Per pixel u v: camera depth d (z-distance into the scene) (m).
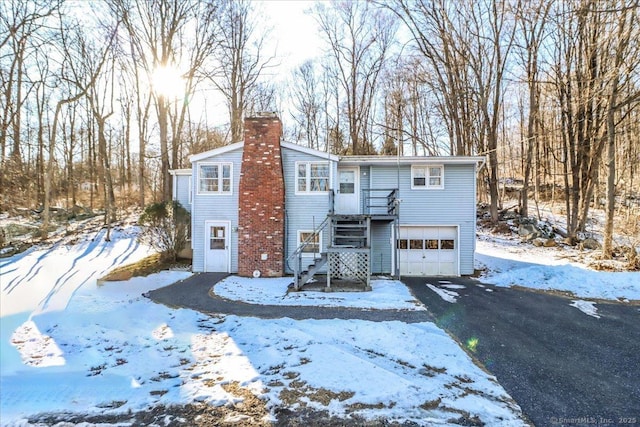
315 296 10.14
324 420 3.92
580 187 19.67
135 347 6.41
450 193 13.89
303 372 5.11
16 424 3.94
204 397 4.46
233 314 8.40
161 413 4.14
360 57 26.75
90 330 7.25
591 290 10.51
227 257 13.84
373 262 14.05
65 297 9.91
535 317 8.12
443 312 8.52
